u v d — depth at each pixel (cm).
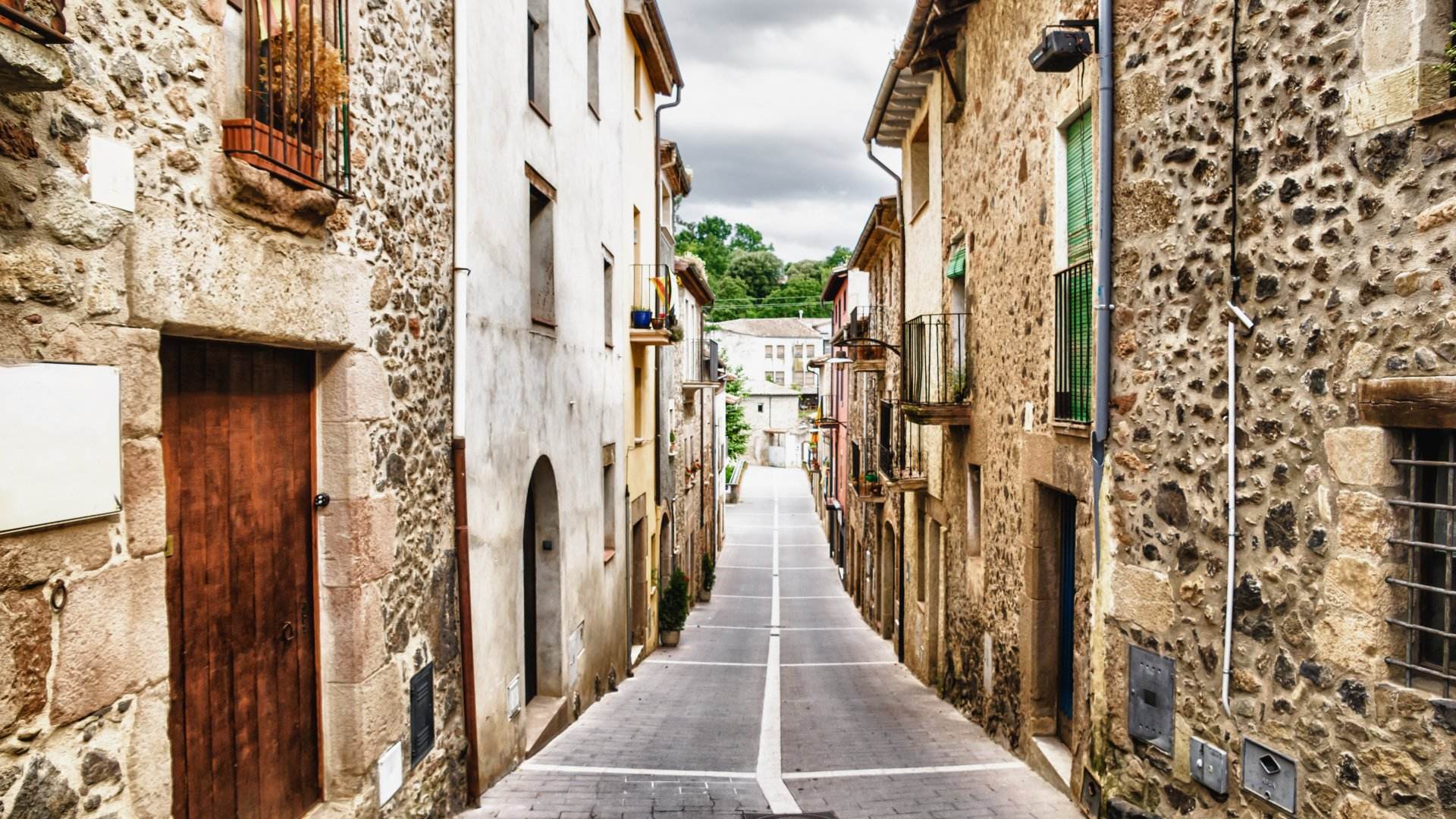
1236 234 452
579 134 1018
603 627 1144
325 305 445
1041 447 721
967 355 1018
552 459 878
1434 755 355
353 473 475
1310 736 410
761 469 7331
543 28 877
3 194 263
